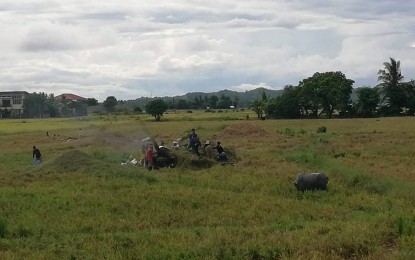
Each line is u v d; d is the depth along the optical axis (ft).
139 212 46.21
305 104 294.25
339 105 291.79
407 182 59.36
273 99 304.71
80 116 353.10
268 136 151.64
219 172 74.38
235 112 379.35
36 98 456.86
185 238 34.86
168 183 64.59
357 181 62.39
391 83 292.81
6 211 46.44
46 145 141.49
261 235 34.24
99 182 63.41
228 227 39.19
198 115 327.88
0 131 212.64
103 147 117.50
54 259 30.89
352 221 39.73
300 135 153.17
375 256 28.63
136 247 32.81
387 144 113.19
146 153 83.20
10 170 80.74
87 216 44.55
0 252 32.60
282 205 48.67
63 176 68.90
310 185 58.49
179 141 111.24
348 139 131.13
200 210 46.80
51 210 46.96
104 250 32.40
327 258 28.48
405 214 39.29
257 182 63.98
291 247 30.40
